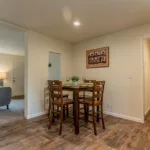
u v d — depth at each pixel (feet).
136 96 9.54
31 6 6.75
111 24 9.14
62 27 9.64
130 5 6.66
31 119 9.93
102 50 11.54
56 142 6.57
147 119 9.92
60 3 6.48
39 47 10.94
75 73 13.91
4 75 19.39
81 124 8.97
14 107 13.61
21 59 22.56
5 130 7.95
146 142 6.57
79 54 13.56
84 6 6.77
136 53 9.55
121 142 6.58
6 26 9.28
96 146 6.21
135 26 9.54
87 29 10.06
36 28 9.84
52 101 8.56
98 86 8.03
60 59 13.02
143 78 9.50
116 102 10.62
